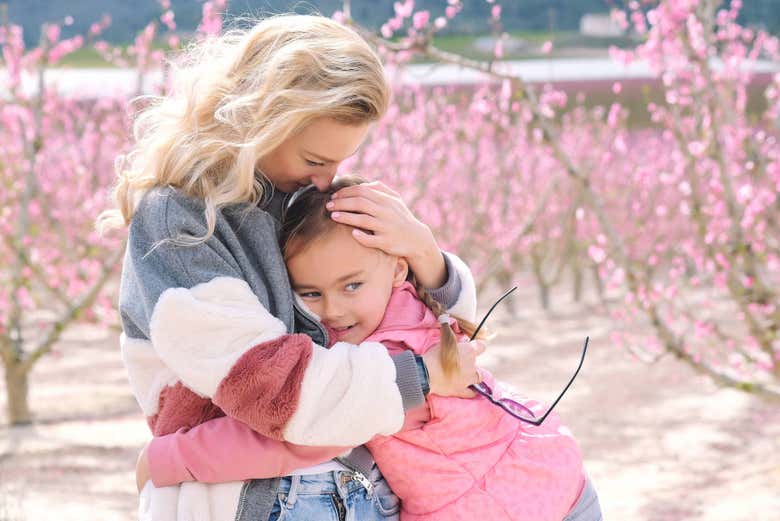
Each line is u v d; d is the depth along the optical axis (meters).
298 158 1.82
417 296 2.04
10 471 5.85
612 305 12.84
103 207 8.09
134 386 1.88
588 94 13.80
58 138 8.79
